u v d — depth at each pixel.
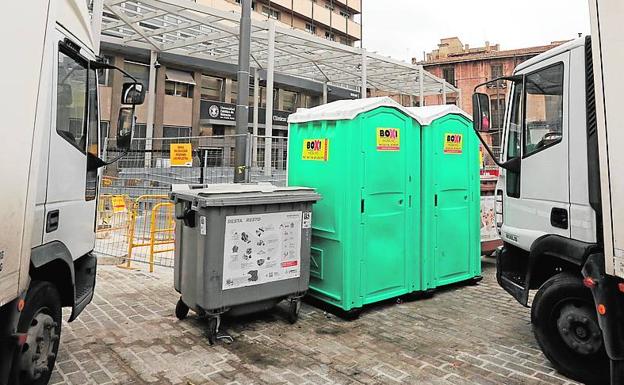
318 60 18.30
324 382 3.45
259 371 3.63
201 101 23.94
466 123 6.32
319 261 5.27
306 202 4.83
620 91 2.69
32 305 2.92
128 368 3.67
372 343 4.26
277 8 33.44
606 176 2.81
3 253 2.18
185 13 12.80
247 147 8.27
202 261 4.20
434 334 4.52
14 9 2.24
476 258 6.56
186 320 4.89
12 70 2.23
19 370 2.75
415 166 5.69
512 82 4.63
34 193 2.48
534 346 4.21
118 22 14.25
